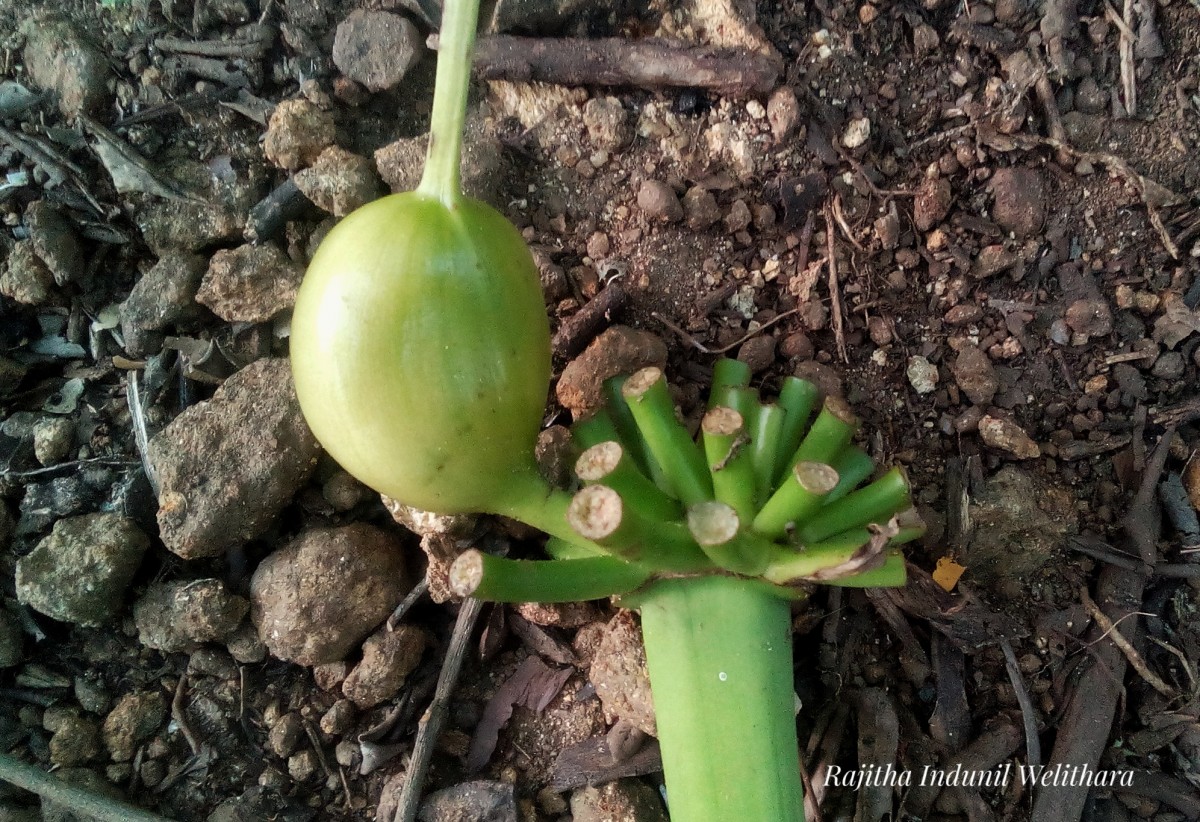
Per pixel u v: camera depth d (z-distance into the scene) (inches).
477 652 7.0
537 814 6.7
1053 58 7.1
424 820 6.5
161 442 6.7
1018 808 6.7
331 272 4.5
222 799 6.7
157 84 7.4
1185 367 7.3
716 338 7.1
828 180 7.1
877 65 7.2
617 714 6.6
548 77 7.0
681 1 7.1
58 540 6.7
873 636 7.2
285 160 7.2
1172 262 7.3
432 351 4.4
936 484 7.2
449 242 4.5
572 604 6.8
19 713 6.8
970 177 7.1
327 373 4.5
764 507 5.1
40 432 7.2
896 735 6.8
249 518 6.7
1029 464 7.2
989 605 7.1
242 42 7.4
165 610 6.8
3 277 7.3
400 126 7.6
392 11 7.4
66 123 7.4
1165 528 7.3
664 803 6.7
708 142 7.1
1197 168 7.3
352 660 6.9
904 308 7.2
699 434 6.6
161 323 7.2
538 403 4.9
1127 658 6.9
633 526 4.5
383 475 4.7
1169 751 6.9
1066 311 7.2
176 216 7.3
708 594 5.4
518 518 5.2
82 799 6.3
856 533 5.3
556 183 7.2
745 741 5.2
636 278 7.1
